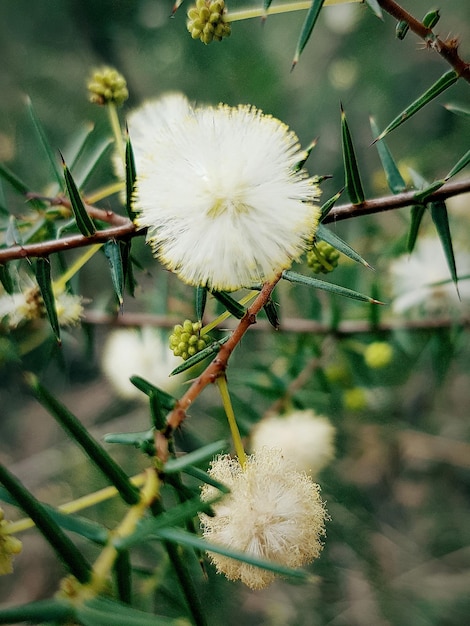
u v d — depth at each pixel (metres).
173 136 0.05
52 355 0.09
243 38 0.14
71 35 0.15
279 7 0.05
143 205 0.05
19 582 0.15
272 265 0.05
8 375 0.12
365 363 0.09
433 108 0.15
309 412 0.08
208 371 0.05
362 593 0.14
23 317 0.07
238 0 0.14
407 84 0.15
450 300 0.10
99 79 0.06
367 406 0.11
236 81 0.15
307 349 0.10
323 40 0.16
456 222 0.11
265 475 0.05
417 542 0.15
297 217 0.05
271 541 0.05
